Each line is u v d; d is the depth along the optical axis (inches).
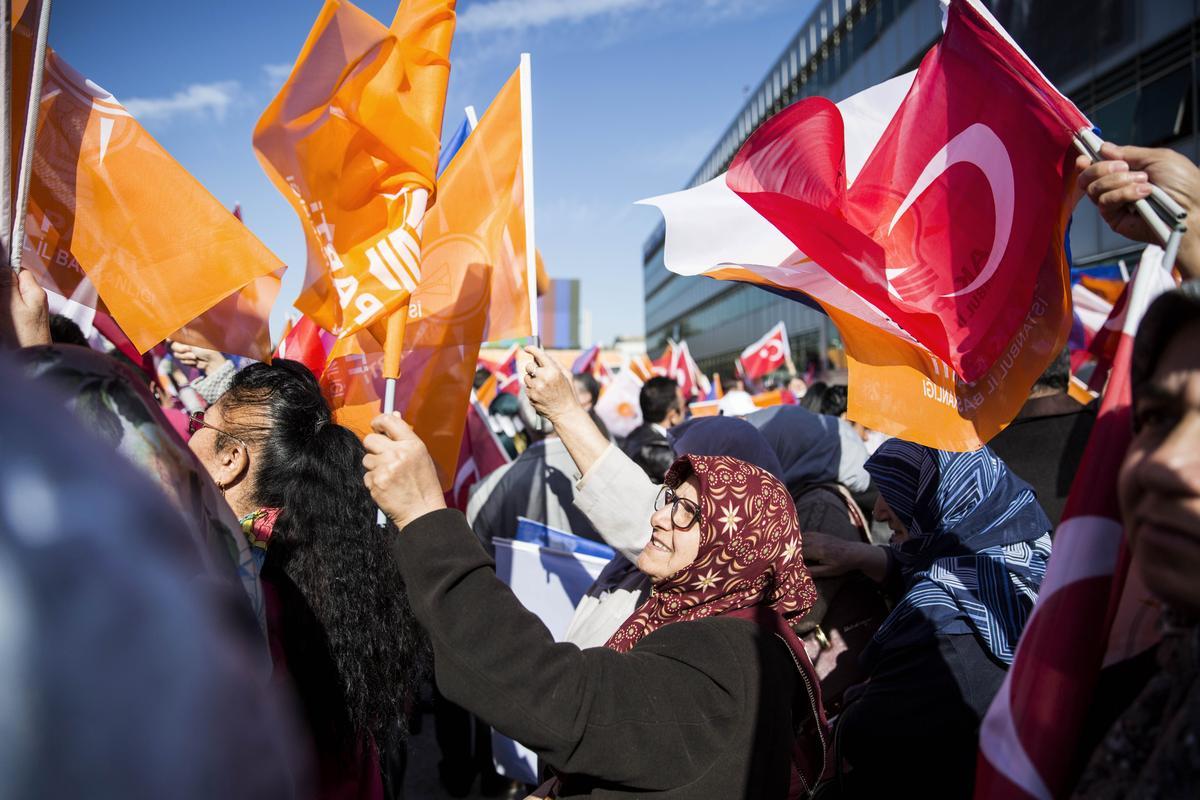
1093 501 38.4
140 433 28.5
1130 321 40.8
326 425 68.2
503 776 147.3
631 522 79.0
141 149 73.6
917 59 686.5
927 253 68.9
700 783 53.3
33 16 64.6
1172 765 27.0
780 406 119.6
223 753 20.4
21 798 16.5
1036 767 36.3
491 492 140.8
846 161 80.8
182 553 21.8
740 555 61.9
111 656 18.0
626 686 54.3
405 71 66.9
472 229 91.5
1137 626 37.4
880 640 77.7
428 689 163.2
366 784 66.1
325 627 61.0
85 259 71.9
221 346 82.7
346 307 67.2
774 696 57.2
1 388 19.8
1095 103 513.0
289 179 67.6
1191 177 45.5
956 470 79.8
